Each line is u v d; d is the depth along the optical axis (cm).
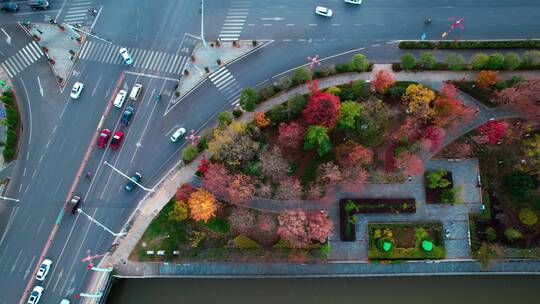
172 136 10669
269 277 10194
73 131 10962
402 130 9944
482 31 10944
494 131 10019
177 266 10256
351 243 10150
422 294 10144
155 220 10394
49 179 10744
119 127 10925
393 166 10250
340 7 11169
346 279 10206
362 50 10956
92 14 11444
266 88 10519
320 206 10288
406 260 9988
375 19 11081
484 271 10044
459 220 10150
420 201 10212
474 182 10269
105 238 10419
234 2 11356
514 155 10275
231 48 11119
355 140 9900
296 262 10156
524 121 10356
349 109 9531
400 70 10725
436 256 9944
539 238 9981
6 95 10950
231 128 9631
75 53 11306
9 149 10725
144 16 11400
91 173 10725
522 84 9781
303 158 10325
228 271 10219
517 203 10119
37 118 11038
